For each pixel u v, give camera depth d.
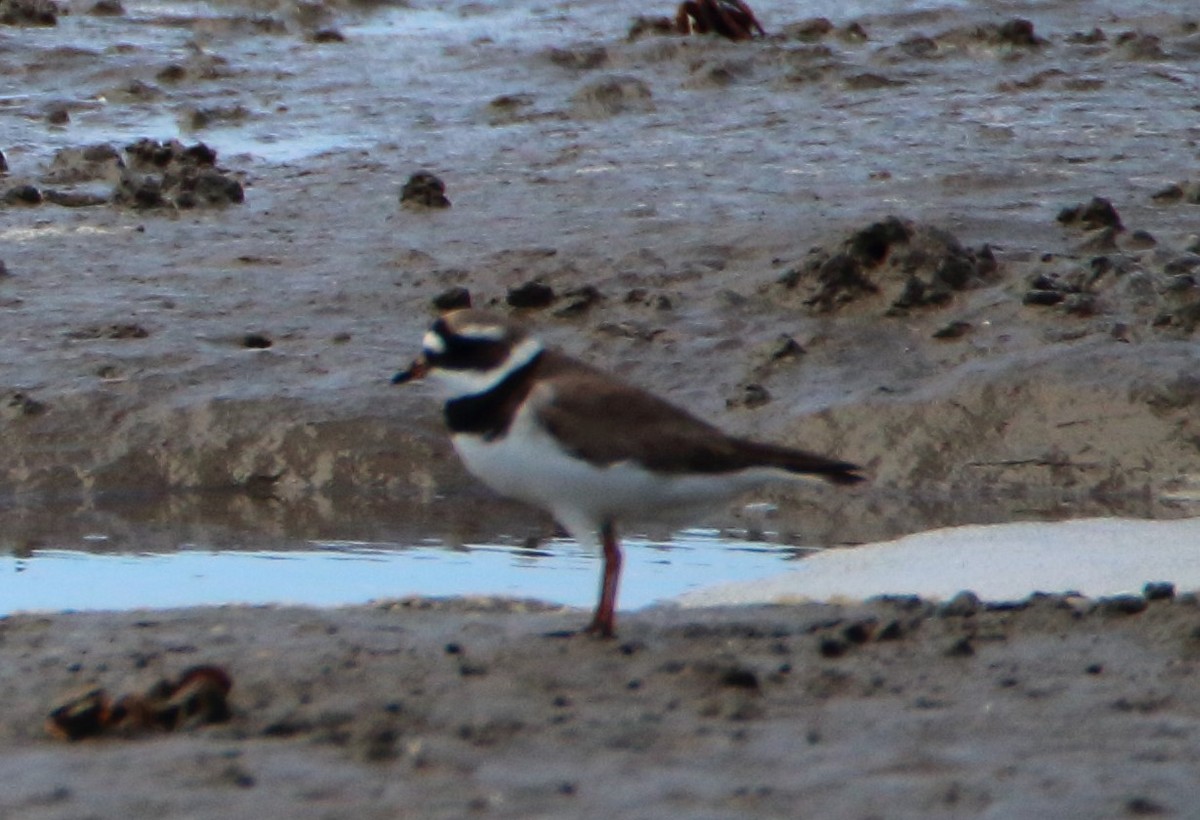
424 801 6.81
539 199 19.53
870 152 21.09
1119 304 15.37
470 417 8.78
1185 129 22.03
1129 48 25.91
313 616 9.66
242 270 17.34
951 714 7.86
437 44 27.92
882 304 15.66
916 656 8.74
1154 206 18.55
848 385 14.60
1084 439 13.72
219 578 11.75
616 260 16.95
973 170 19.94
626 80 24.30
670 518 8.97
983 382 14.20
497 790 6.93
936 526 12.90
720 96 24.27
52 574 11.84
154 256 17.84
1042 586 10.81
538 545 12.62
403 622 9.48
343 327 15.89
